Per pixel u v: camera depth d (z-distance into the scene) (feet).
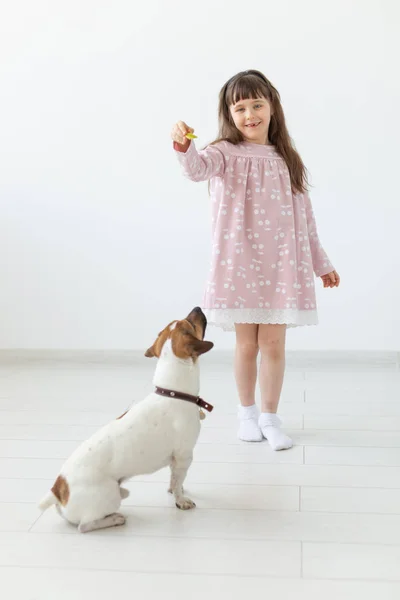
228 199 6.92
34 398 8.77
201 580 4.65
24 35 10.18
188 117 10.12
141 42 10.04
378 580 4.66
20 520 5.50
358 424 7.72
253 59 9.93
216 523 5.44
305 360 10.33
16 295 10.67
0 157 10.43
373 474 6.35
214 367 10.28
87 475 5.25
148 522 5.46
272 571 4.76
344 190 10.04
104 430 5.44
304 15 9.77
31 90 10.26
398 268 10.10
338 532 5.29
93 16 10.07
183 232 10.34
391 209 10.02
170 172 10.23
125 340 10.61
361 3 9.68
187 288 10.44
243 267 6.88
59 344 10.71
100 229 10.44
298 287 7.05
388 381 9.49
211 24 9.93
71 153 10.33
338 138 9.94
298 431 7.51
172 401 5.51
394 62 9.73
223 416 7.98
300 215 7.16
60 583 4.63
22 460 6.72
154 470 5.50
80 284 10.57
